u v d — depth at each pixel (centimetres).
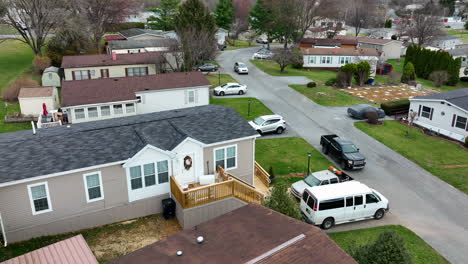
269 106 3847
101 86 3139
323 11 7338
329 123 3378
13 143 1675
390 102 3731
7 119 3052
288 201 1481
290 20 7100
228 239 1112
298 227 1159
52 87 3309
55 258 1069
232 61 6316
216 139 1909
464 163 2597
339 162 2533
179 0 7975
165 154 1756
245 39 9631
